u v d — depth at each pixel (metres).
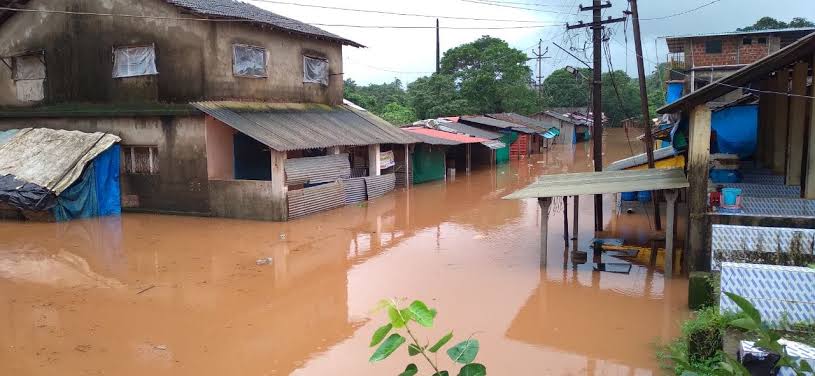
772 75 13.14
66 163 16.84
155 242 14.20
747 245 9.20
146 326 8.79
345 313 9.47
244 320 9.12
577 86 65.06
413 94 49.16
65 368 7.29
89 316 9.16
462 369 2.74
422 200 21.73
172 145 17.67
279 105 20.41
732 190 11.32
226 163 18.05
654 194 14.95
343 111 23.84
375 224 17.00
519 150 40.31
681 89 31.98
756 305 6.88
